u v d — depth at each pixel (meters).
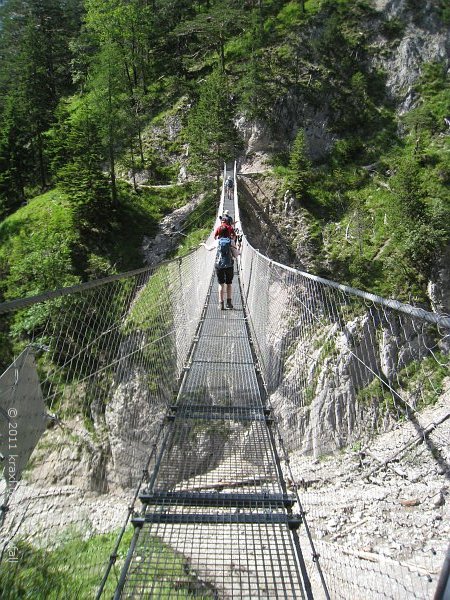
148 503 3.30
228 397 5.42
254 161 38.00
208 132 33.94
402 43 42.84
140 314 4.64
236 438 4.42
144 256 30.66
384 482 9.41
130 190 34.72
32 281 23.19
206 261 13.08
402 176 29.05
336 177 35.03
